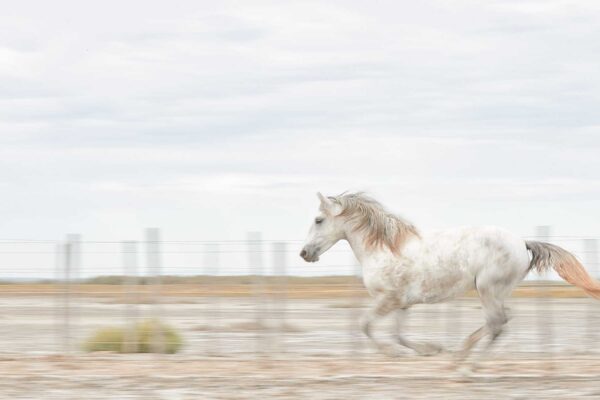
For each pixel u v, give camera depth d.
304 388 14.71
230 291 38.81
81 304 37.03
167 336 20.95
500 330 16.09
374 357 19.14
